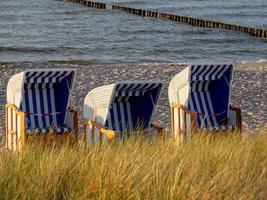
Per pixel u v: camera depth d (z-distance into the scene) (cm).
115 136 2373
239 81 5156
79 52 8069
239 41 9288
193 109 2755
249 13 12975
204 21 10838
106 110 2525
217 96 2786
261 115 3997
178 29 10425
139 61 7569
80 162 1714
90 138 2558
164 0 14975
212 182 1592
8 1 14075
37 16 11862
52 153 1905
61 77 2720
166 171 1656
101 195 1502
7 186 1527
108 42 8944
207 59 7894
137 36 9619
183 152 1964
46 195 1534
